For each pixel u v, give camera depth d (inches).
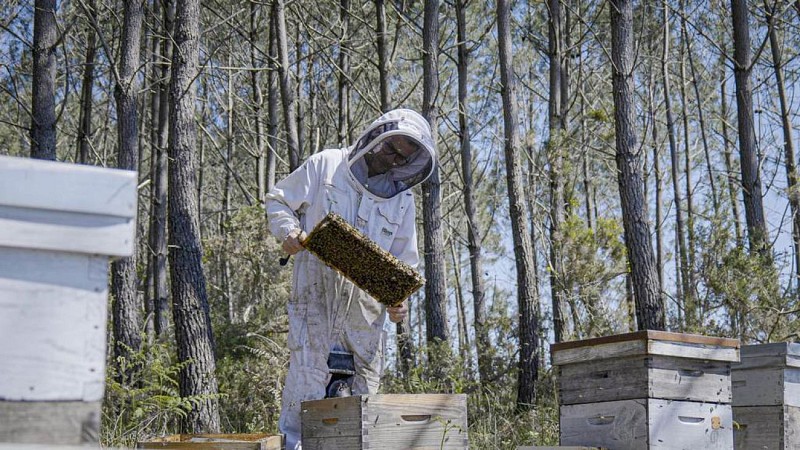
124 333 515.5
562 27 882.8
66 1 773.9
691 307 499.5
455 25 963.3
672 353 204.4
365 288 226.1
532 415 426.0
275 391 399.9
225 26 895.1
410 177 242.2
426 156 236.8
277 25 621.6
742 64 563.2
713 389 211.0
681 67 943.7
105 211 100.2
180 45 400.2
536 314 558.6
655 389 203.0
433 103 543.5
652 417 201.9
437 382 459.8
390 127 230.1
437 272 550.6
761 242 514.3
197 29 405.1
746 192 555.2
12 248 96.8
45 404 96.9
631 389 205.3
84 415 98.7
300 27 861.8
